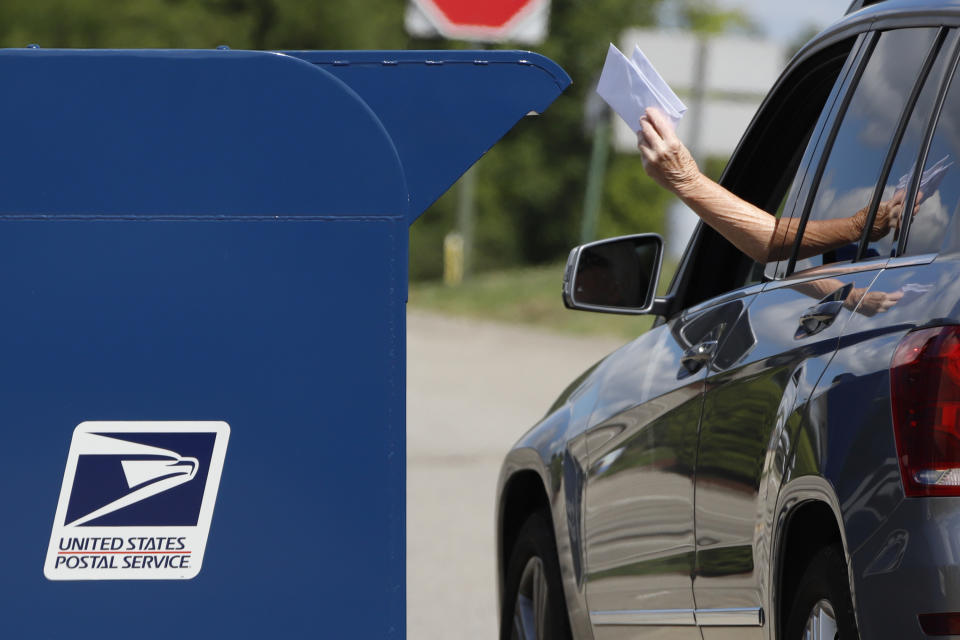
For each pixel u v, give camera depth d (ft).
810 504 32.58
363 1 619.26
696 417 38.83
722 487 36.65
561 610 49.73
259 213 35.37
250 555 35.19
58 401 34.91
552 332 250.57
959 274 29.73
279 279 35.37
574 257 46.39
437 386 173.78
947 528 28.35
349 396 35.40
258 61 35.37
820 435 31.76
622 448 43.73
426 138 36.91
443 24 253.44
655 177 40.98
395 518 35.35
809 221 37.68
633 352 46.75
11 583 34.71
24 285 34.99
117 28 584.40
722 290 46.52
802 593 33.06
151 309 35.17
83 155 35.14
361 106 35.45
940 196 32.09
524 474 53.93
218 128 35.37
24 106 35.06
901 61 36.22
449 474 114.11
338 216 35.47
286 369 35.35
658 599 40.65
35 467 34.83
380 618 35.29
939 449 28.73
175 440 35.12
